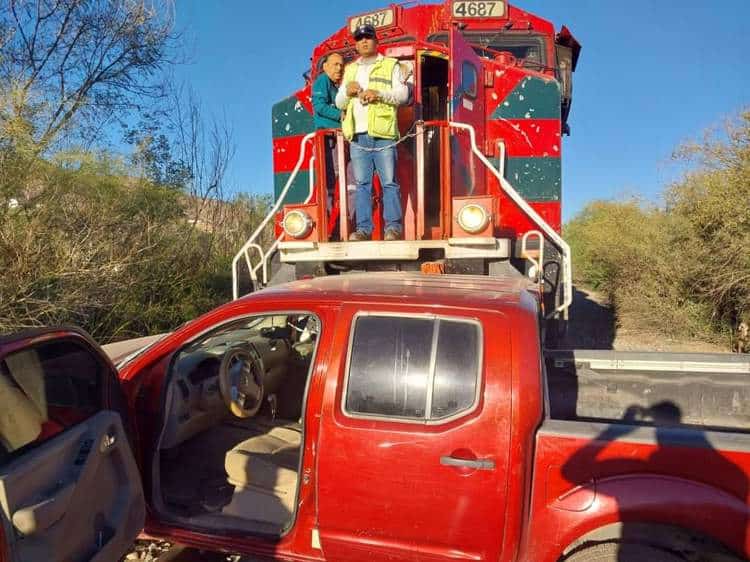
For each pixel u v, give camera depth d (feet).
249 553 9.68
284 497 10.31
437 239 17.74
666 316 35.32
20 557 6.75
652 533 8.43
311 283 11.40
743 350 30.35
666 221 38.29
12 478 6.74
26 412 7.57
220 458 11.98
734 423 13.24
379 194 19.63
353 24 24.48
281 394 14.39
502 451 8.46
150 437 10.32
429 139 18.90
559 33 26.55
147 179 28.99
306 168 24.02
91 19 28.43
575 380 13.91
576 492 8.50
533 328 9.08
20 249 18.69
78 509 7.75
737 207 29.22
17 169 20.25
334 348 9.41
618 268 44.93
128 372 10.60
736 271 29.81
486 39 24.80
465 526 8.59
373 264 18.70
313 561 9.34
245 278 37.29
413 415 8.95
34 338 7.83
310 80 25.03
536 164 21.74
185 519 10.25
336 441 9.04
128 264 22.52
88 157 23.72
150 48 30.53
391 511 8.82
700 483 8.22
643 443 8.38
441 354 9.07
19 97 21.50
